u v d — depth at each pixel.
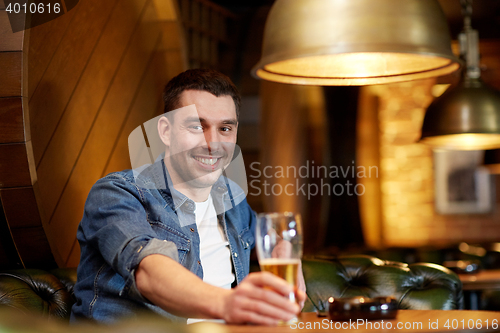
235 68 4.44
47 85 1.62
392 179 5.38
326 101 4.48
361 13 1.13
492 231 5.28
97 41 1.95
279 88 4.15
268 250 0.86
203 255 1.35
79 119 1.82
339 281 1.62
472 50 2.40
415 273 1.64
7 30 1.39
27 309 1.29
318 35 1.14
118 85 2.10
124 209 1.13
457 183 5.32
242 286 0.79
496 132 2.22
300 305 0.94
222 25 4.48
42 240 1.51
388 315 0.95
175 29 2.49
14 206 1.44
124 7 2.14
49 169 1.62
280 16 1.21
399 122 5.38
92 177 1.89
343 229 4.77
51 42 1.63
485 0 4.96
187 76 1.35
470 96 2.27
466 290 2.41
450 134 2.26
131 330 0.58
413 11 1.15
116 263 1.01
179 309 0.87
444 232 5.32
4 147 1.40
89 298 1.17
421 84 5.31
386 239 5.36
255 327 0.82
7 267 1.51
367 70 1.47
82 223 1.20
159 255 0.97
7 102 1.39
